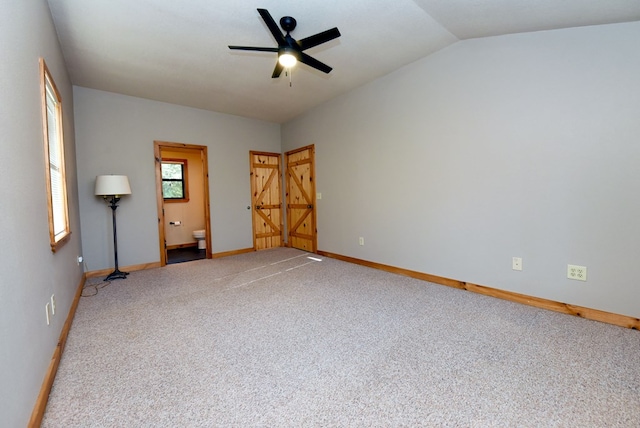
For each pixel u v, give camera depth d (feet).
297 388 5.33
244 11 8.14
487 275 9.94
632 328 7.35
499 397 4.99
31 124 5.57
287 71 12.10
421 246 11.90
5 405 3.52
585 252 7.95
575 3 6.66
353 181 14.88
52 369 5.59
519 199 9.05
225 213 17.84
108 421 4.59
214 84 13.20
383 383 5.43
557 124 8.23
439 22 8.87
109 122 13.88
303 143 18.17
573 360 6.01
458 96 10.30
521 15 7.66
